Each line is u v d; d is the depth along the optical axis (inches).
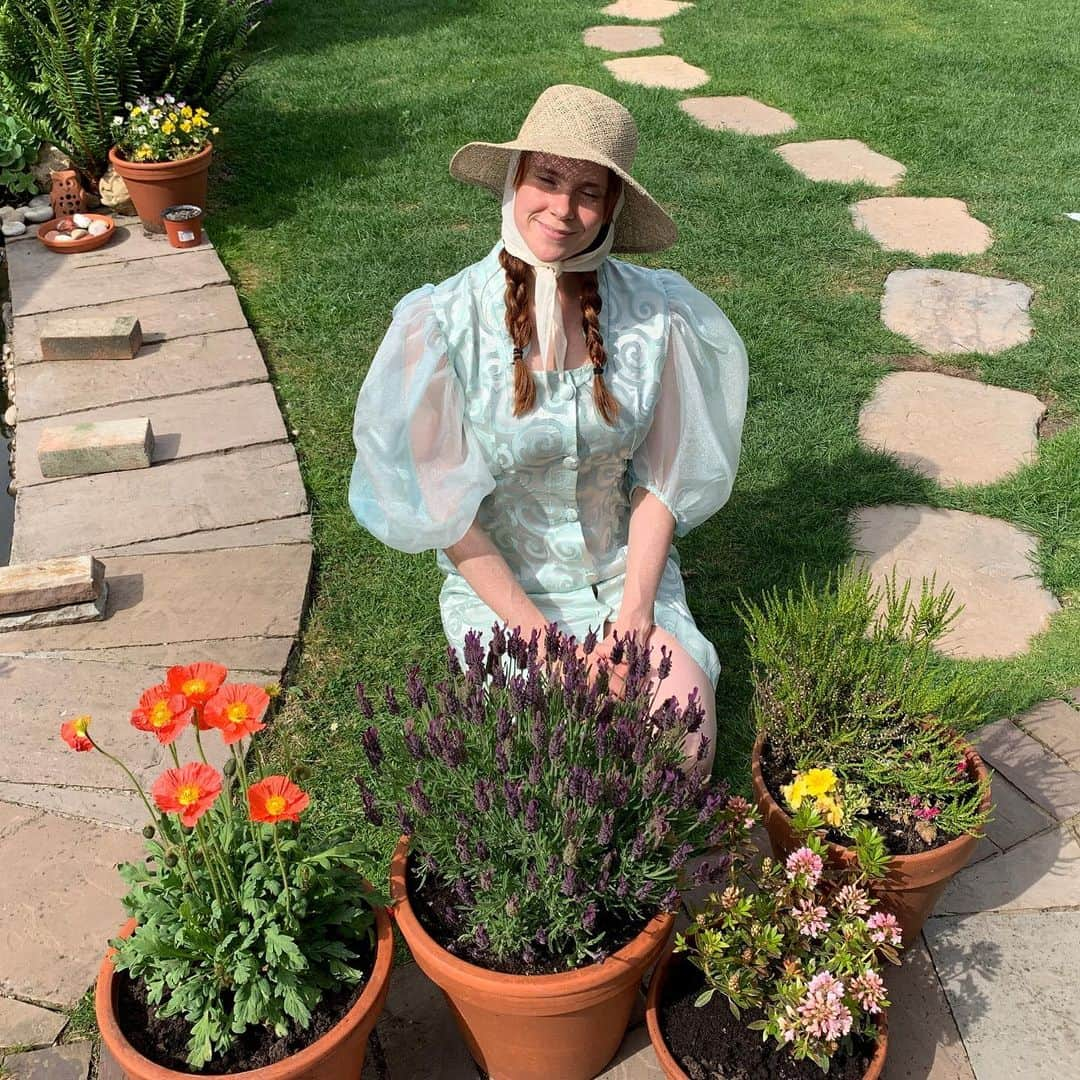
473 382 96.7
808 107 290.8
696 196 240.5
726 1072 81.0
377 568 143.6
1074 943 96.8
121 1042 74.9
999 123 278.1
